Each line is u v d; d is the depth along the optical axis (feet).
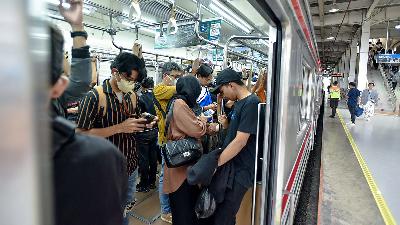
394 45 87.30
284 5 5.09
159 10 13.61
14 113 0.93
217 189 6.24
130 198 6.28
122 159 2.62
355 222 11.07
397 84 59.77
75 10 3.42
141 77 5.61
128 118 5.81
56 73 1.75
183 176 6.78
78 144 2.16
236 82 6.44
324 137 27.17
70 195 2.00
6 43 0.90
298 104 9.34
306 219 10.88
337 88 42.57
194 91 7.13
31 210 0.98
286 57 5.82
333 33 64.64
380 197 13.29
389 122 37.73
